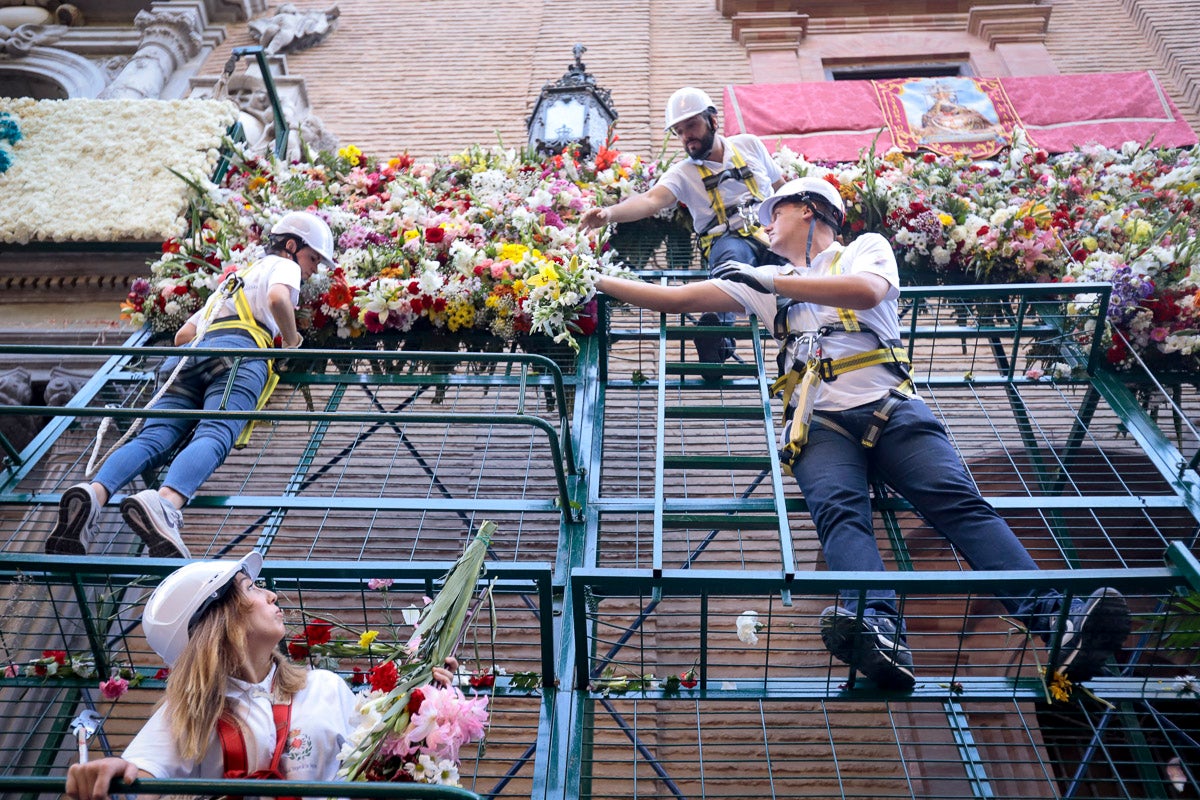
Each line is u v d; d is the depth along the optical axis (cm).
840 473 446
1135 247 640
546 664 400
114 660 451
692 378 613
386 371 623
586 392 574
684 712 571
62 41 1148
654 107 1086
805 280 464
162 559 422
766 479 667
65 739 529
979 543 427
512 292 608
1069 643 397
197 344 541
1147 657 567
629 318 707
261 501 509
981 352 734
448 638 330
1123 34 1138
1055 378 596
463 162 780
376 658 443
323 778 300
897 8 1174
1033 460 602
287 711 299
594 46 1152
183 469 488
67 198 754
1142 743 434
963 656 624
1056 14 1166
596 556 468
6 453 596
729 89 1030
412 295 614
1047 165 790
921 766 553
